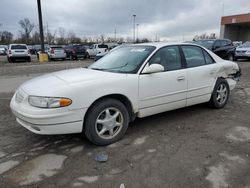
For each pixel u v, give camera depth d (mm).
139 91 4062
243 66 15281
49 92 3400
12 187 2811
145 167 3184
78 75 3977
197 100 5035
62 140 4012
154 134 4223
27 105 3529
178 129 4441
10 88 8570
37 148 3752
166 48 4598
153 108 4312
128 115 4027
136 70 4117
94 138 3695
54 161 3363
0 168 3199
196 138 4051
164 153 3547
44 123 3359
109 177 2977
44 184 2859
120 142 3916
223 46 17406
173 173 3045
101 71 4250
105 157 3416
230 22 45062
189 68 4797
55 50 25438
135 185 2820
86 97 3521
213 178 2934
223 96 5641
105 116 3781
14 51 22328
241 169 3115
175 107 4680
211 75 5207
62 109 3377
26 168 3193
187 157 3426
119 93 3830
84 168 3178
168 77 4398
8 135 4242
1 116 5238
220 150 3627
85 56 27609
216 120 4895
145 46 4664
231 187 2771
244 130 4375
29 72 13859
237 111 5480
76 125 3523
